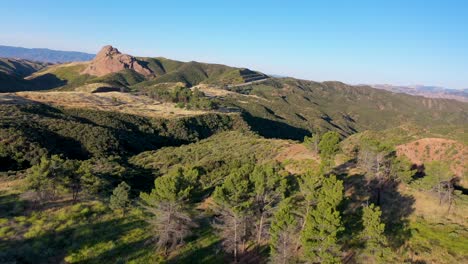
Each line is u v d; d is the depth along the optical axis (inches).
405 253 1234.6
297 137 7765.8
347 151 2679.6
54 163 1785.2
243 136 4367.6
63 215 1612.9
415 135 3590.1
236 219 1322.6
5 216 1562.5
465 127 4008.4
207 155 3491.6
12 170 3038.9
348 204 1596.9
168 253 1387.8
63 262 1261.1
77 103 6018.7
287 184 1508.4
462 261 1157.1
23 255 1246.9
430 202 1536.7
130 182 2674.7
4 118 3909.9
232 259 1350.9
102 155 3885.3
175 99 7869.1
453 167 2527.1
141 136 5078.7
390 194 1651.1
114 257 1326.3
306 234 1067.9
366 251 1168.8
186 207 1508.4
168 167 3331.7
